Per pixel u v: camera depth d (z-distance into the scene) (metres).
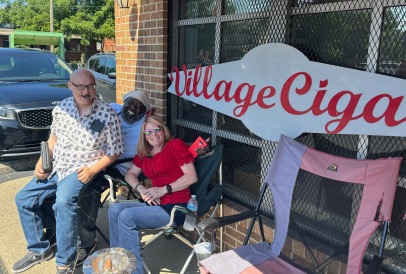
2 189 4.73
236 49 2.91
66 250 2.78
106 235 3.57
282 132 2.59
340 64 2.29
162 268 3.05
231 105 2.93
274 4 2.57
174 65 3.51
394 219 2.14
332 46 2.32
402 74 2.05
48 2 29.72
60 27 27.59
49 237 3.29
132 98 3.46
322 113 2.37
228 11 2.94
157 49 3.60
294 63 2.48
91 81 2.84
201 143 2.84
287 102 2.54
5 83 6.25
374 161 2.03
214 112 3.18
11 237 3.50
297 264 2.18
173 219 2.62
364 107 2.18
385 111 2.10
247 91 2.79
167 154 2.81
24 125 5.50
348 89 2.24
